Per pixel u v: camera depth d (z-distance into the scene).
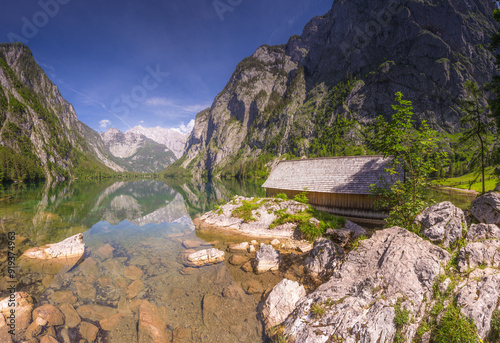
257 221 19.02
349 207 22.92
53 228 19.33
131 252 13.13
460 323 4.57
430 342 4.79
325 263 10.34
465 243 6.76
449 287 5.42
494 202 7.97
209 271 10.55
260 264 10.74
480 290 5.03
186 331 6.50
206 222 21.39
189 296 8.37
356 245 8.30
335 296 6.56
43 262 11.53
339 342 5.16
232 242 15.55
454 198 35.84
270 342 5.99
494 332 4.51
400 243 7.01
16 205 32.75
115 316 7.25
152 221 22.17
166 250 13.53
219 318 7.09
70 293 8.59
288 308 7.12
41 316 7.03
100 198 43.47
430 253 6.43
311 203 25.50
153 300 8.09
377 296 5.83
